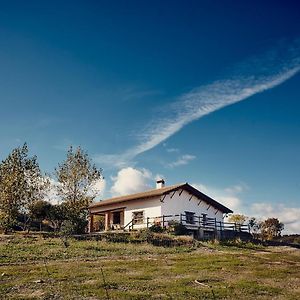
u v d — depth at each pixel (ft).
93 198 135.64
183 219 148.46
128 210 155.02
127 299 44.55
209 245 114.11
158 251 94.73
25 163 126.93
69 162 136.15
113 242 102.94
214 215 161.58
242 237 145.28
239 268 72.23
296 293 51.80
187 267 70.38
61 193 133.90
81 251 85.20
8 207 120.67
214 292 49.78
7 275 56.90
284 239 174.70
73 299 43.78
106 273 60.85
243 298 47.70
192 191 152.66
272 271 70.18
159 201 144.97
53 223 138.51
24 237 99.91
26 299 42.88
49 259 75.36
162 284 53.42
